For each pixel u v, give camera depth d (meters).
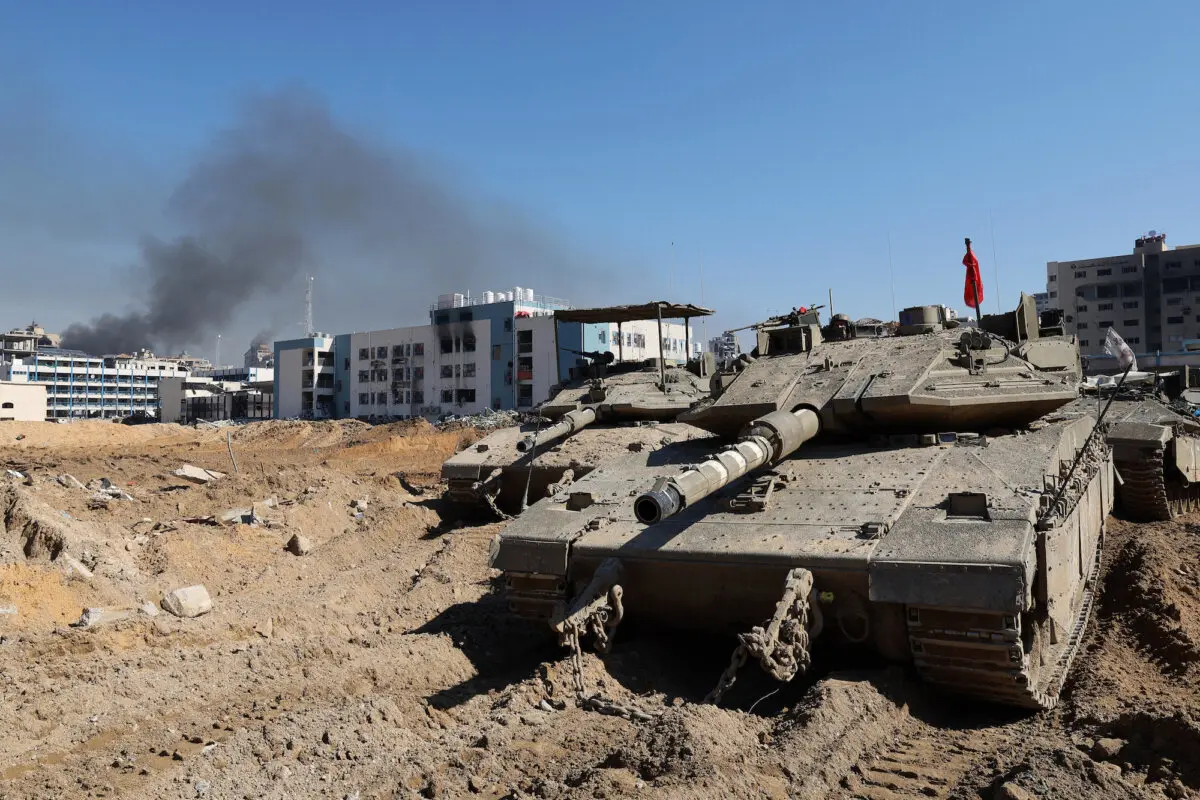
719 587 10.23
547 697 9.83
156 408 137.25
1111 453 15.85
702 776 6.77
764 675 10.53
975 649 8.62
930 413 11.85
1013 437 11.68
